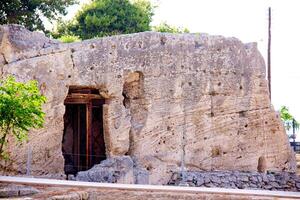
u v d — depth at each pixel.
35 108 22.95
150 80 32.62
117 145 31.42
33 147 28.89
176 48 33.56
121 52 31.94
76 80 30.53
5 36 28.72
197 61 34.12
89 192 19.97
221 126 34.53
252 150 35.44
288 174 33.72
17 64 28.77
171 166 32.72
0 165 27.80
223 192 20.61
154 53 32.88
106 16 53.03
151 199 20.02
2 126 23.66
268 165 36.06
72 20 54.25
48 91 29.53
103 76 31.28
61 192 19.52
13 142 28.11
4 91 23.42
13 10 44.84
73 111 33.75
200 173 32.22
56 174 29.41
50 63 29.78
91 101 32.19
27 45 29.45
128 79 32.47
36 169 28.97
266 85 36.44
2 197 18.56
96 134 33.56
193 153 33.50
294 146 56.09
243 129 35.25
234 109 35.06
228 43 35.31
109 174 29.41
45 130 29.36
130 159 30.73
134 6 54.81
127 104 32.88
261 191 21.98
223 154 34.47
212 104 34.38
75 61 30.61
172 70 33.31
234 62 35.31
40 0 46.38
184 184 31.27
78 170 32.56
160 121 32.75
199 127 33.84
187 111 33.53
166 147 32.75
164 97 32.97
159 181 32.19
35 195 19.02
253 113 35.72
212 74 34.53
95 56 31.19
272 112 36.41
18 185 20.44
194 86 33.84
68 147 33.53
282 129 36.81
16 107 22.42
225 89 34.84
